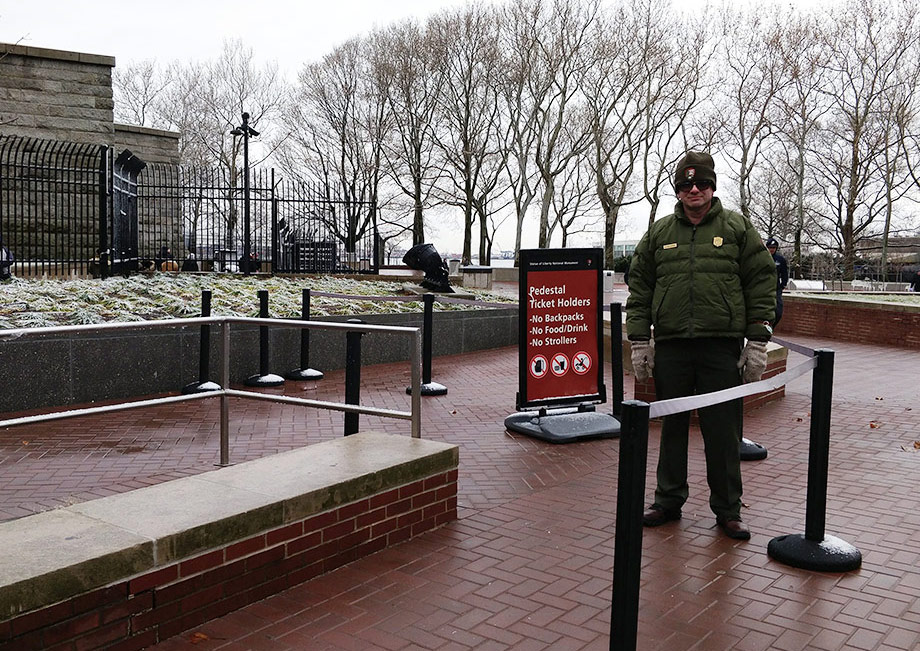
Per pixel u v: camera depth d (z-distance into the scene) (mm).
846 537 4613
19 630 2719
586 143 46000
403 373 11109
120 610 3053
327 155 47875
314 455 4477
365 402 8875
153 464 5867
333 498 3982
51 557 2924
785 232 52812
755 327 4488
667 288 4594
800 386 10312
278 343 10406
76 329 4164
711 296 4484
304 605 3615
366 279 18062
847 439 7289
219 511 3504
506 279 42594
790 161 48406
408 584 3869
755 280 4516
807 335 19219
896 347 16594
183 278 14578
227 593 3488
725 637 3355
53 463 5836
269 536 3664
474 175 47125
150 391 8922
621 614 2803
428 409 8547
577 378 7500
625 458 2779
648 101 40469
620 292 30609
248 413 8000
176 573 3252
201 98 49375
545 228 43406
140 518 3395
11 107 18359
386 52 43438
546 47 40000
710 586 3885
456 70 42188
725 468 4594
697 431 7516
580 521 4859
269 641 3277
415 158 46344
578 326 7473
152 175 23453
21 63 18391
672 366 4668
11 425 4000
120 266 14633
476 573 4023
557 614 3578
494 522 4816
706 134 45281
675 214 4676
